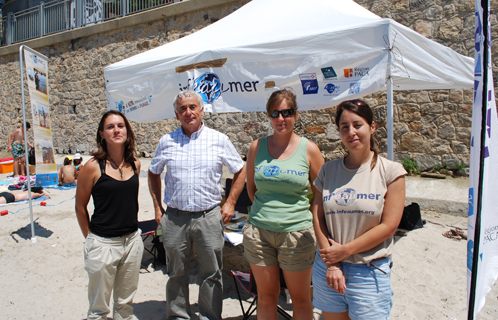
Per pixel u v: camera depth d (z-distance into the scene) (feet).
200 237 7.78
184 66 11.23
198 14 28.12
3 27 41.83
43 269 11.80
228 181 14.01
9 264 12.20
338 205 5.69
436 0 19.89
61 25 36.78
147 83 11.96
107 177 6.89
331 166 6.07
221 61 10.72
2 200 19.35
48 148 16.02
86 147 34.60
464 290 10.14
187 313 8.35
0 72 41.19
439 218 16.22
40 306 9.60
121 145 7.19
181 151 7.87
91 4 34.17
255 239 6.98
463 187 17.74
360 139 5.50
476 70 3.72
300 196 6.88
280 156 6.94
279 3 13.25
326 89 9.77
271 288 7.11
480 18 3.66
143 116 12.34
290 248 6.68
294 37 9.89
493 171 4.09
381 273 5.52
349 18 10.34
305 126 24.14
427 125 20.20
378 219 5.53
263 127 25.94
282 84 10.18
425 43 10.14
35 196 20.48
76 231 15.16
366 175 5.64
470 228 3.91
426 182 19.03
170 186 7.91
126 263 7.31
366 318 5.43
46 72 16.10
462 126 19.30
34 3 40.19
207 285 7.94
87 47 33.71
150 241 14.23
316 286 6.07
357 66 9.35
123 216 7.06
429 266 11.62
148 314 9.07
